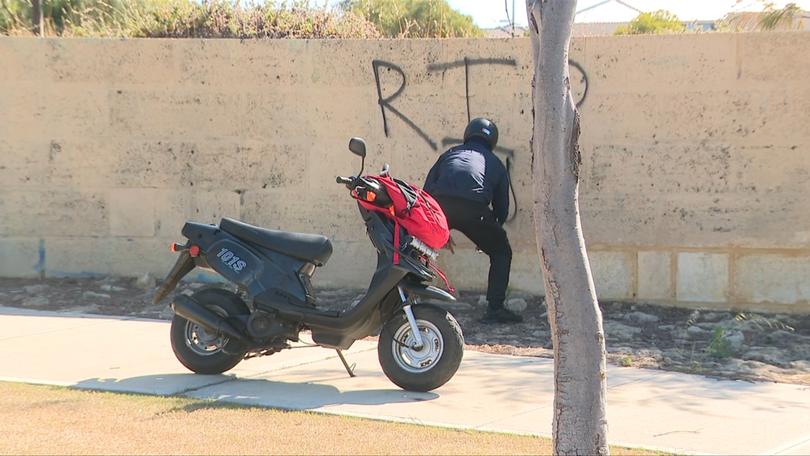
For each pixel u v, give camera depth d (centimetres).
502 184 3145
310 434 1914
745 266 3366
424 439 1888
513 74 3522
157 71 3744
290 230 3719
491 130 3281
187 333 2466
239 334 2389
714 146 3362
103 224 3819
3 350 2744
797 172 3303
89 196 3816
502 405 2192
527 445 1848
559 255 1512
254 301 2381
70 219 3828
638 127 3422
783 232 3325
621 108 3431
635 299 3466
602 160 3459
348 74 3644
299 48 3666
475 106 3562
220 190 3750
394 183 2294
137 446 1809
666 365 2625
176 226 3781
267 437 1884
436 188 3086
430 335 2291
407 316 2273
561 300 1520
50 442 1827
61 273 3847
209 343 2458
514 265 3550
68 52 3769
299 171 3700
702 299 3406
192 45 3725
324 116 3672
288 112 3694
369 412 2112
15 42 3781
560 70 1484
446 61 3575
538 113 1499
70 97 3788
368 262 3681
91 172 3806
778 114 3303
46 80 3784
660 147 3409
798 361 2683
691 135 3381
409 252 2292
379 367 2597
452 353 2269
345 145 3669
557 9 1477
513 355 2769
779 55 3284
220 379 2431
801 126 3288
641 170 3431
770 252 3347
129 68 3753
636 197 3444
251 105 3709
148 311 3341
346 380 2447
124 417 2025
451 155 3162
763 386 2392
